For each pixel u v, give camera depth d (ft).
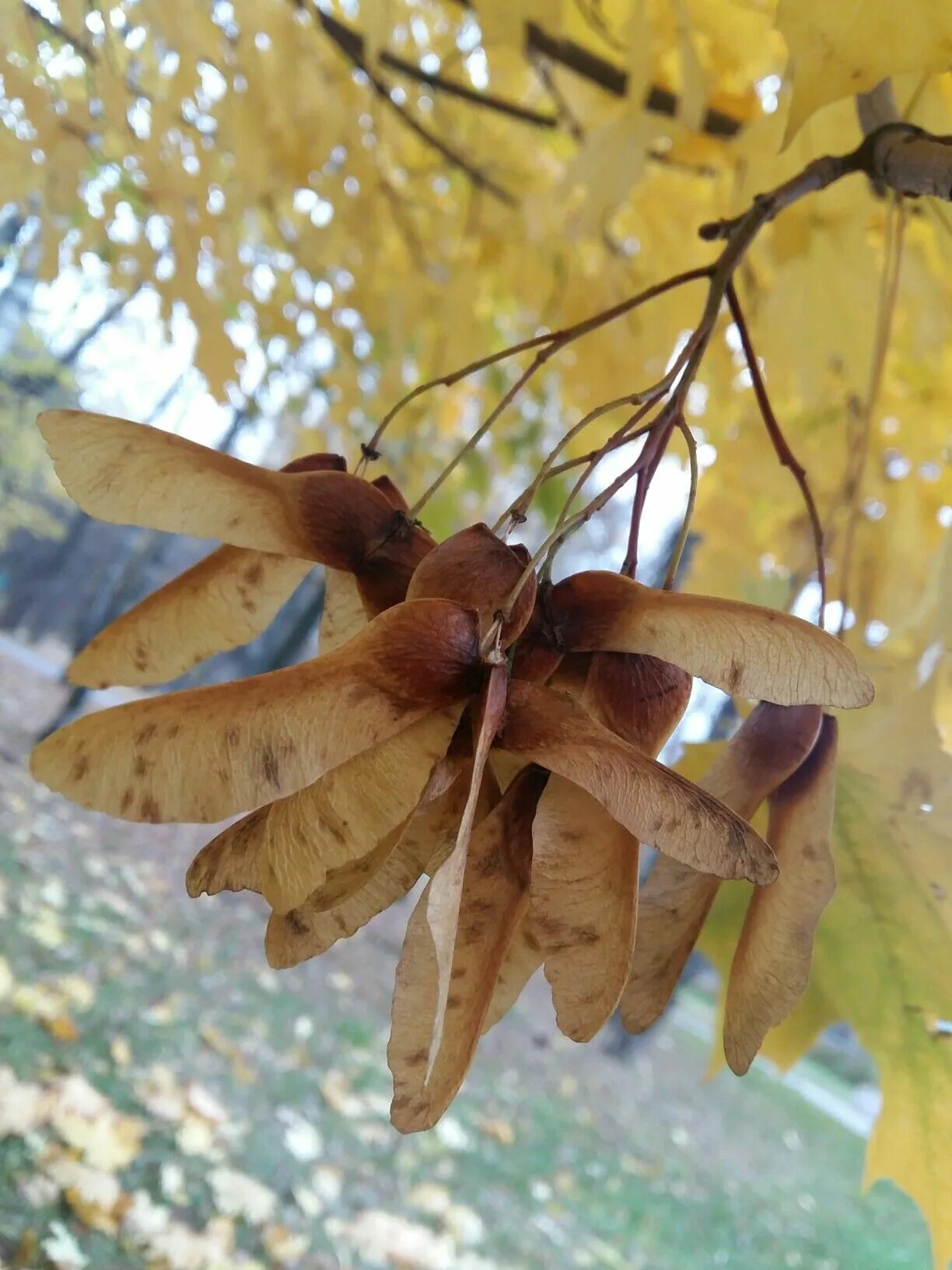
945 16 0.52
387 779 0.36
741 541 1.56
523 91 1.49
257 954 3.90
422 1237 2.57
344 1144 2.80
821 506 1.43
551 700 0.37
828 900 0.45
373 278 1.65
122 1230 1.97
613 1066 5.15
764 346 1.20
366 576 0.44
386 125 1.61
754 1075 6.37
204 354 1.68
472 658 0.38
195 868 0.40
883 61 0.52
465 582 0.40
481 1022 0.37
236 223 1.64
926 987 0.73
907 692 0.83
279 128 1.48
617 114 1.24
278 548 0.42
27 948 2.84
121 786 0.33
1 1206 1.85
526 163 1.54
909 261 1.11
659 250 1.41
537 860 0.38
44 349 5.97
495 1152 3.36
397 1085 0.36
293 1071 3.01
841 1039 8.64
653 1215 3.52
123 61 1.54
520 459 1.91
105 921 3.38
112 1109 2.29
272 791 0.34
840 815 0.75
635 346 1.45
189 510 0.41
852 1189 4.94
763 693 0.37
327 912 0.40
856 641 0.94
